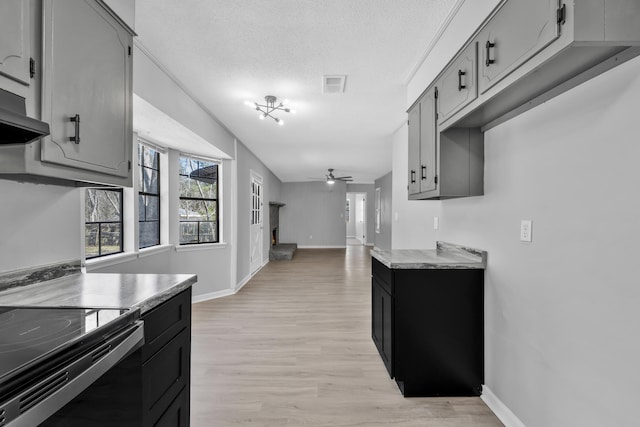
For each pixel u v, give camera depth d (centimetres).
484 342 202
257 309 389
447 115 190
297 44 220
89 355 84
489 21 143
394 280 203
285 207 1051
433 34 209
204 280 434
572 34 95
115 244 311
